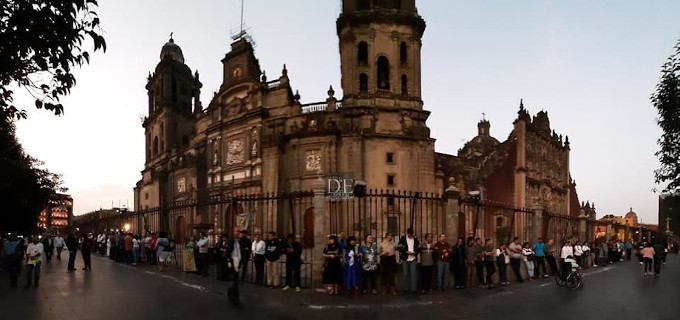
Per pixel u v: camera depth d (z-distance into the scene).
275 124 47.25
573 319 11.97
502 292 16.56
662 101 18.03
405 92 46.12
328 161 43.97
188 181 56.28
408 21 46.09
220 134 52.81
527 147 56.19
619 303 14.53
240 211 46.25
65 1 6.82
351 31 45.78
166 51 71.25
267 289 16.36
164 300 14.05
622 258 41.56
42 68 7.23
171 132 66.31
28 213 36.09
